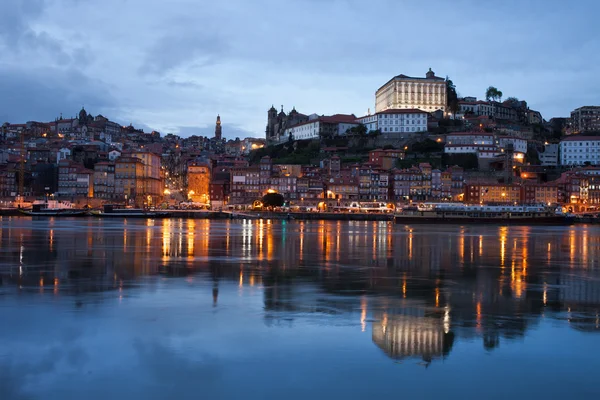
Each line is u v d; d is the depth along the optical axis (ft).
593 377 91.76
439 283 176.86
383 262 234.79
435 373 92.58
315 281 178.60
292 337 110.22
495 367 95.45
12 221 651.25
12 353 99.71
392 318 126.21
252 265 219.20
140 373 91.35
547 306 141.38
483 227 631.97
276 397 83.56
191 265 216.33
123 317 124.67
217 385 87.20
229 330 114.83
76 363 95.20
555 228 641.40
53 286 162.81
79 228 482.28
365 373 92.38
